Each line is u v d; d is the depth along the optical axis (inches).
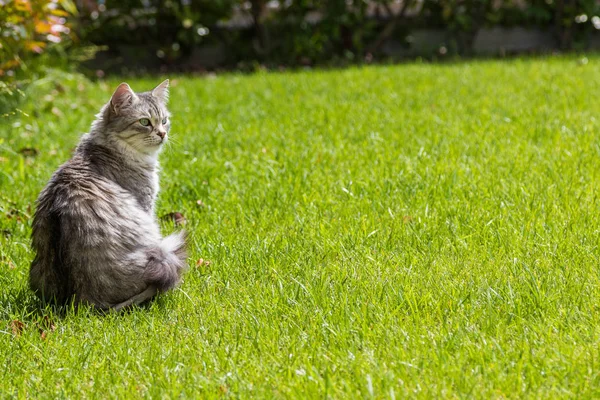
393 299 153.4
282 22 550.6
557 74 410.0
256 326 143.9
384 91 384.5
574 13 564.7
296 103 359.6
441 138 275.7
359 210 207.9
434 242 181.8
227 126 315.6
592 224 186.1
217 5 525.3
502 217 194.9
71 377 130.6
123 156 176.9
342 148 267.3
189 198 227.3
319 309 150.9
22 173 246.5
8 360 137.9
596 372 122.6
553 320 140.1
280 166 249.4
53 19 339.3
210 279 169.6
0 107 323.0
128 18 535.5
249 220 204.8
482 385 121.2
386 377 122.8
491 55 562.9
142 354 137.2
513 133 277.9
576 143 258.4
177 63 554.3
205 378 126.7
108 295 153.3
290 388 121.6
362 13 551.8
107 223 154.6
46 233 156.6
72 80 394.6
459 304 149.3
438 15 566.9
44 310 156.3
